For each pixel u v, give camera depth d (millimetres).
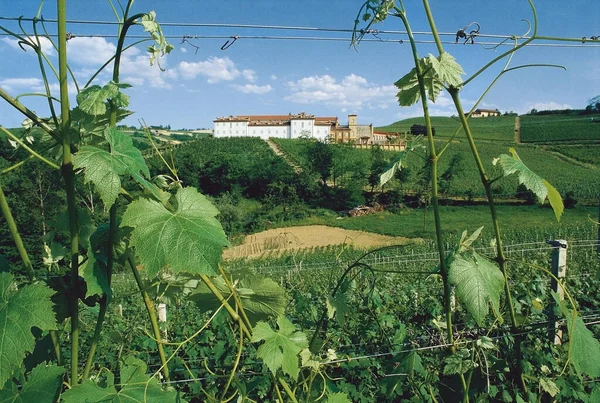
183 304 6969
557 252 3338
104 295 1342
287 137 114438
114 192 1155
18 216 18516
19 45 1271
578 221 42844
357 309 3652
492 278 1711
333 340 3848
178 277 1554
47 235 1462
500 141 91438
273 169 62406
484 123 115625
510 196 53656
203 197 1341
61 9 1222
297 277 11203
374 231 43531
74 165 1156
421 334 4473
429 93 1856
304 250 37938
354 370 4051
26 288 1132
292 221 51875
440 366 2109
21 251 1290
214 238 1213
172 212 1277
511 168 1707
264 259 33094
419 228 42875
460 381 2213
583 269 11281
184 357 4918
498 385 2566
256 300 1583
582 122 99188
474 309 1642
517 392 2271
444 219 46469
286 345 1434
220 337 5316
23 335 1076
